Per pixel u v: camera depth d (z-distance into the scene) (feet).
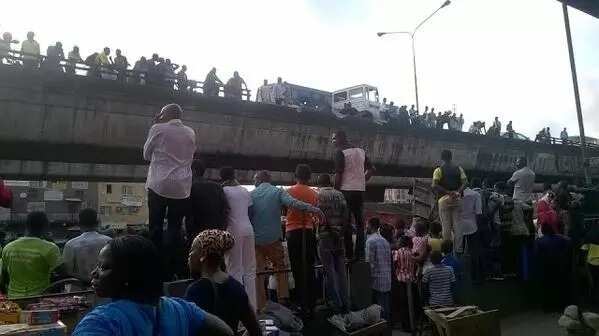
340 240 20.97
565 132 154.61
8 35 58.29
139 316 6.83
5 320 11.41
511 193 35.78
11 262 16.55
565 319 23.49
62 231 96.73
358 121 92.07
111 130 63.57
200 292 10.93
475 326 20.92
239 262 17.70
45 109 58.54
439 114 114.11
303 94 99.76
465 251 29.86
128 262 7.01
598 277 31.48
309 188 20.85
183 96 68.44
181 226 17.78
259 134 78.54
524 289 31.63
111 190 163.94
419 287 26.50
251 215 20.08
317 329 20.08
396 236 32.22
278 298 22.67
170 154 17.08
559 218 31.99
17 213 140.26
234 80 77.61
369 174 25.63
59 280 17.11
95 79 60.64
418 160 104.32
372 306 20.48
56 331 10.59
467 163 112.98
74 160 63.16
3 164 60.59
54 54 60.54
